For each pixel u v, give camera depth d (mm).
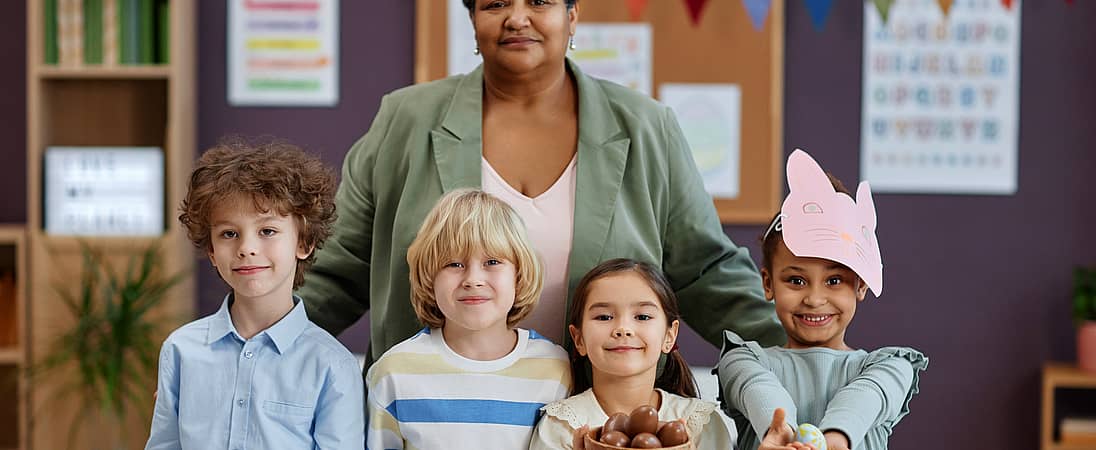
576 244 1741
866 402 1569
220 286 3473
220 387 1610
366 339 3473
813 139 3441
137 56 3301
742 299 1886
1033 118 3414
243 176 1553
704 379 2992
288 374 1614
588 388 1718
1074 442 3291
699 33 3396
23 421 3279
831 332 1701
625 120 1812
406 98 1861
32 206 3283
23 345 3268
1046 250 3436
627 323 1608
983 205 3441
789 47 3434
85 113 3453
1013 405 3477
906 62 3412
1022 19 3396
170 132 3281
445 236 1601
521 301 1653
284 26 3477
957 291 3465
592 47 3412
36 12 3252
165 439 1640
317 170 1657
